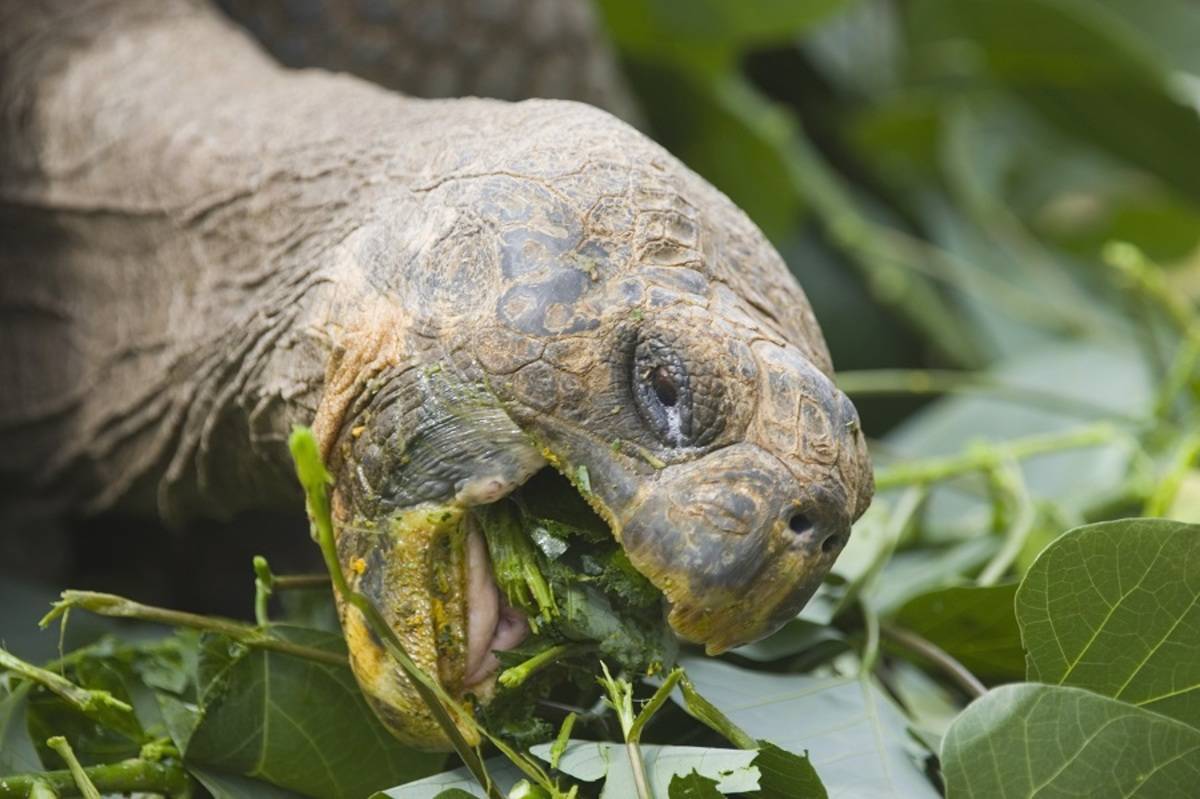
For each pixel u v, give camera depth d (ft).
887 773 9.84
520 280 9.70
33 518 10.61
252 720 9.89
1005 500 10.62
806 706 9.95
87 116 10.38
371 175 9.95
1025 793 9.73
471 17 10.90
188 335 10.16
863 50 16.06
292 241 10.02
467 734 9.75
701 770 9.71
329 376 9.84
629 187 9.74
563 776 9.78
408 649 9.74
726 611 9.64
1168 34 16.22
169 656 10.05
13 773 9.84
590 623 9.73
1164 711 9.84
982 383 11.05
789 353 9.71
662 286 9.70
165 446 10.26
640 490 9.64
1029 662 9.86
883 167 15.84
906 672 10.27
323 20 10.84
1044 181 16.61
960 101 15.90
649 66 13.74
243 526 10.65
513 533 9.73
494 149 9.81
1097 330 13.62
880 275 14.35
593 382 9.67
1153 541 9.80
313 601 10.16
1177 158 15.28
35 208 10.45
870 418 13.20
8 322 10.53
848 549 10.27
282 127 10.13
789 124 13.99
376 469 9.75
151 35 10.49
